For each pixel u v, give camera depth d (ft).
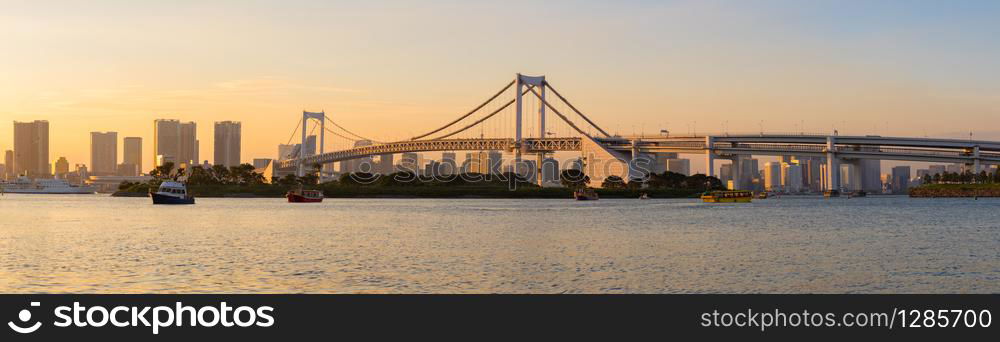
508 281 151.53
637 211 462.60
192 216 390.21
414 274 160.56
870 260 186.91
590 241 233.55
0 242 229.04
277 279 154.20
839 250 209.87
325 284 148.15
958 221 358.23
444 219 361.10
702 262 180.55
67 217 380.78
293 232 270.46
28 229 286.46
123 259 185.68
